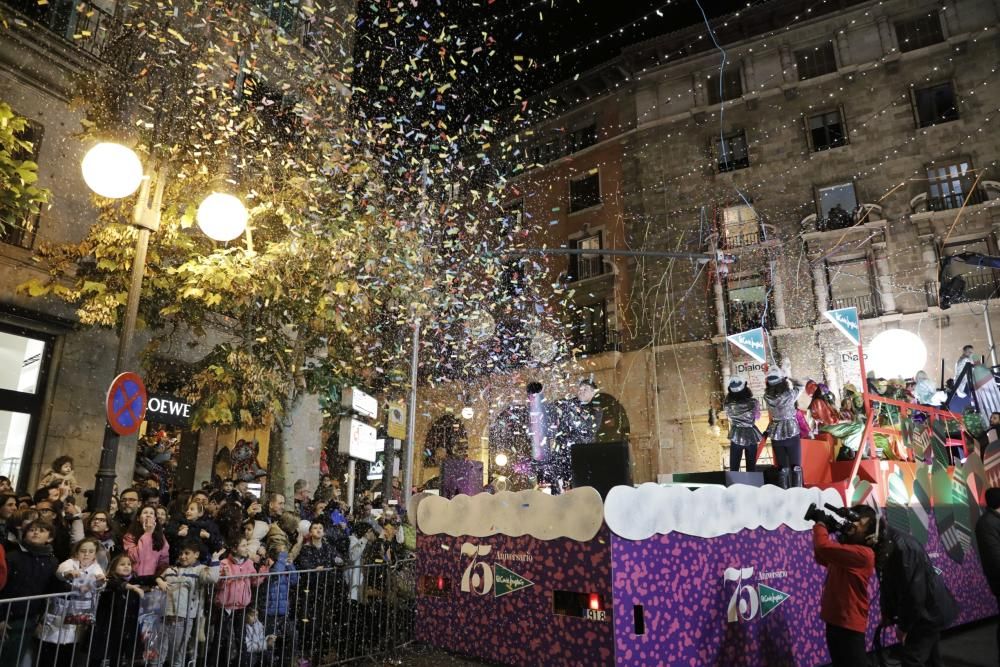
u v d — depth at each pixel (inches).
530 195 1214.3
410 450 496.4
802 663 242.2
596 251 520.4
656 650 202.4
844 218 967.6
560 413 992.2
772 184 1022.4
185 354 541.3
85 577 208.7
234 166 453.7
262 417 479.2
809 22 1020.5
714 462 967.6
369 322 519.5
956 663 246.4
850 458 304.2
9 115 303.0
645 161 1116.5
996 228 875.4
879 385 354.9
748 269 1010.1
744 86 1063.0
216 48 462.3
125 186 253.3
